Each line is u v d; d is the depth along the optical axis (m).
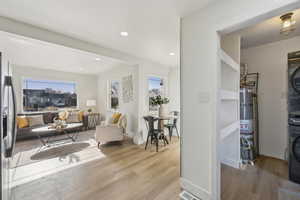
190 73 1.91
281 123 2.88
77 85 6.44
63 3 1.78
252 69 3.23
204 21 1.77
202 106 1.76
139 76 4.16
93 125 6.04
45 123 5.10
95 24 2.29
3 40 2.85
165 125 4.34
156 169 2.51
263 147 3.09
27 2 1.76
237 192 1.88
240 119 2.78
